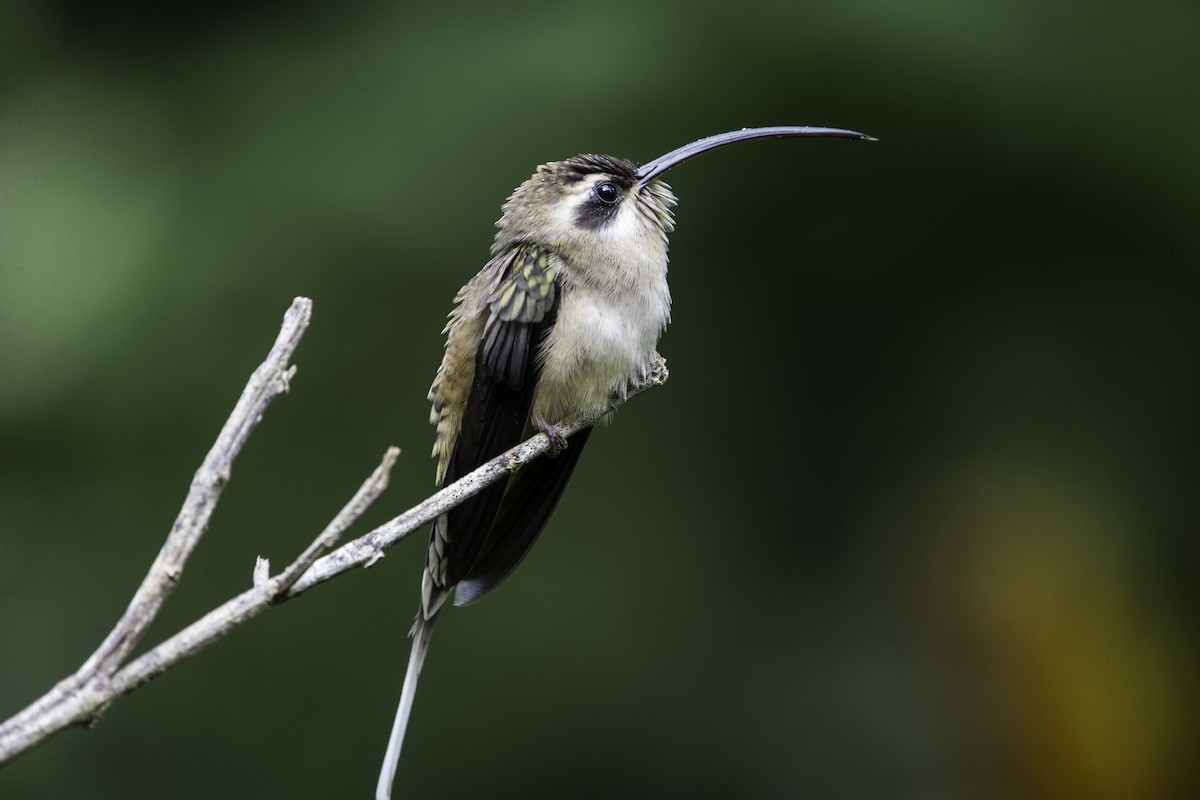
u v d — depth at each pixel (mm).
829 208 12102
